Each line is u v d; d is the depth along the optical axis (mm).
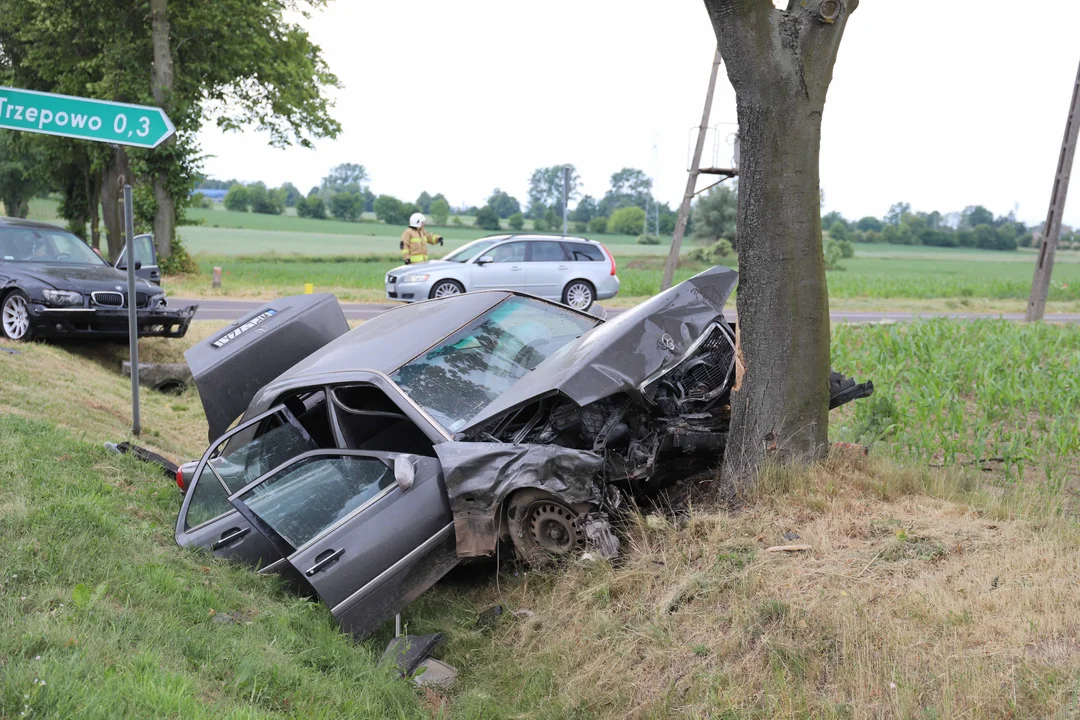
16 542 4410
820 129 5254
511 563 5438
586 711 3916
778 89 5109
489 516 4902
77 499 5250
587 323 7059
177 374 11656
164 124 5941
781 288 5281
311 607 4906
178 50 29188
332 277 36906
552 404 5520
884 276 58781
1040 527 4543
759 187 5262
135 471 6645
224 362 7316
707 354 6164
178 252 29453
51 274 11461
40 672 3070
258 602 4812
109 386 10492
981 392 9773
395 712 3992
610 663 4133
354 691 4078
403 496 4953
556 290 19125
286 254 73688
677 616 4250
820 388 5410
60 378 9750
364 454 5156
